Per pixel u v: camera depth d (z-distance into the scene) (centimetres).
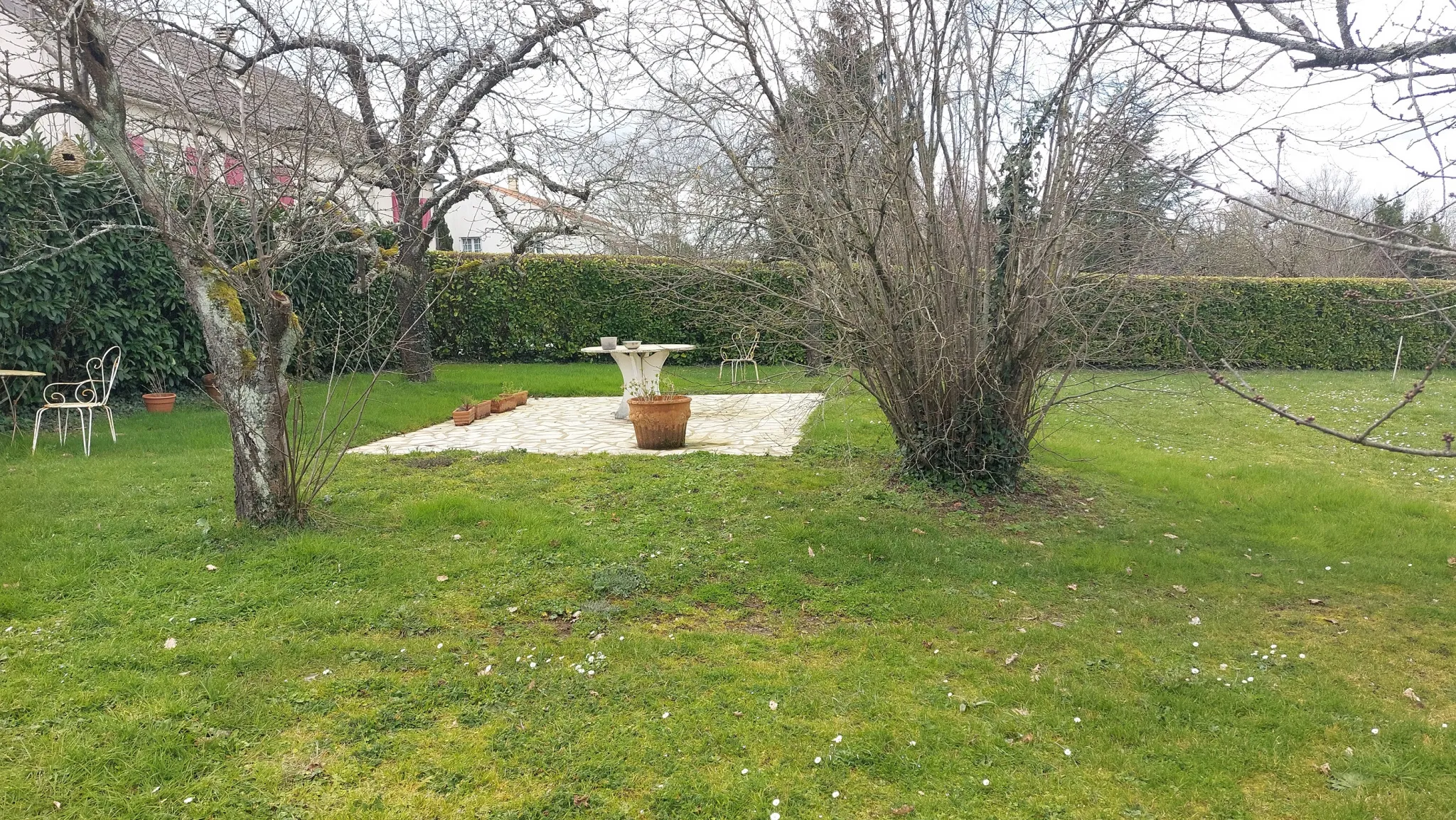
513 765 289
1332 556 530
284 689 333
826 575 469
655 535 530
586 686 340
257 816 262
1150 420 1066
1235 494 688
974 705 330
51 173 852
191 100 492
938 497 627
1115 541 552
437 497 589
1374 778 285
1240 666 369
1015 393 621
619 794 275
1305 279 1744
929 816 263
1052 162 550
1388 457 853
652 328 1708
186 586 427
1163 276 599
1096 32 482
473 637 385
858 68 545
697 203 589
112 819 258
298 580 438
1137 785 280
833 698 333
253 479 500
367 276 1053
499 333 1703
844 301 601
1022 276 573
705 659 368
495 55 805
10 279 812
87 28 423
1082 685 347
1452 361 1727
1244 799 274
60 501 550
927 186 550
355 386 1170
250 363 495
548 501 601
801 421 984
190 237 457
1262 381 1502
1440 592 468
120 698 322
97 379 899
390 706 325
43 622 383
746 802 270
